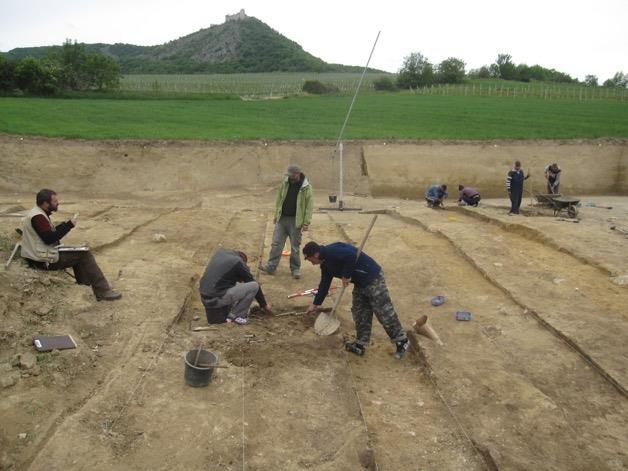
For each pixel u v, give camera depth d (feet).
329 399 17.84
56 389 16.88
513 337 23.34
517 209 56.34
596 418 17.71
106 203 65.41
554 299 27.02
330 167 89.04
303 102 150.71
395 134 99.76
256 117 116.78
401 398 18.88
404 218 54.03
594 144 100.01
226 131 96.07
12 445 14.12
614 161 96.99
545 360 21.38
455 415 17.58
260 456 14.74
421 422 17.40
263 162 87.30
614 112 139.03
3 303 20.04
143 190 78.23
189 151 85.46
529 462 15.24
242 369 19.24
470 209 58.08
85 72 162.61
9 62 138.62
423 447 16.10
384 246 38.55
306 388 18.37
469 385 19.27
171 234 39.58
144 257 32.40
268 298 27.17
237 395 17.51
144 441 14.85
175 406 16.58
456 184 90.17
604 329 23.32
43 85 140.56
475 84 232.32
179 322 23.50
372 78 296.30
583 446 16.15
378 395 19.01
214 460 14.33
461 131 106.32
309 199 29.43
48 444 14.10
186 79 290.15
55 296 22.40
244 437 15.33
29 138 80.79
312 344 21.75
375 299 20.61
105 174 78.79
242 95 191.72
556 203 55.77
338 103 149.69
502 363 21.09
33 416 15.39
